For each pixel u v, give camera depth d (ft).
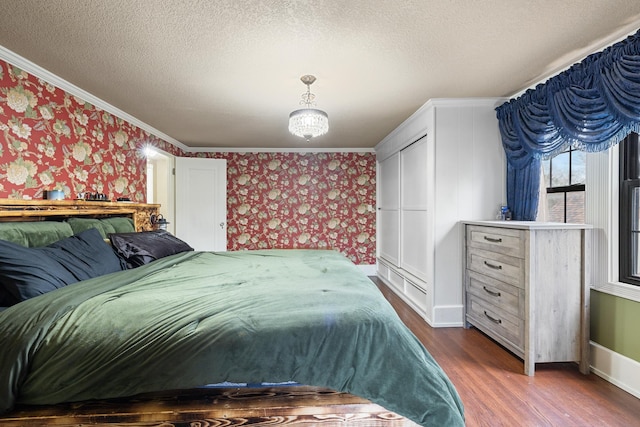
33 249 5.70
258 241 18.11
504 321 8.12
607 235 7.11
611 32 6.28
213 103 10.28
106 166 10.37
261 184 18.15
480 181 10.35
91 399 3.97
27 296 4.83
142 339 3.94
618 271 6.98
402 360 4.06
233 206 18.06
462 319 10.34
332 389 4.09
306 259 8.63
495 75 8.32
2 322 4.08
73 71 7.80
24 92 7.27
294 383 4.25
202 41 6.47
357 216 18.30
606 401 6.22
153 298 4.79
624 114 6.12
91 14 5.51
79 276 5.92
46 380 3.85
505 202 10.33
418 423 3.96
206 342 3.88
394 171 15.01
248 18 5.69
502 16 5.69
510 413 5.84
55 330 4.05
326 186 18.26
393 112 11.47
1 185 6.77
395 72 8.05
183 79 8.36
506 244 8.01
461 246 10.36
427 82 8.74
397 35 6.30
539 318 7.22
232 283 5.78
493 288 8.60
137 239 8.46
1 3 5.16
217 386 4.23
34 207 7.00
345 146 17.81
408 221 13.30
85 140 9.34
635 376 6.44
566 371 7.39
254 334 3.95
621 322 6.79
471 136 10.32
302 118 7.86
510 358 8.03
